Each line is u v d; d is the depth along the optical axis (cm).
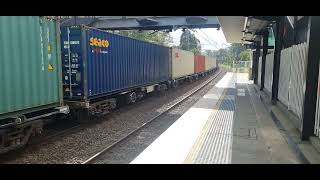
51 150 898
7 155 852
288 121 1178
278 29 1591
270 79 2038
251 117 1372
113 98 1520
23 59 828
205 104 1795
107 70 1381
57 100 995
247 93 2433
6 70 770
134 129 1153
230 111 1537
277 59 1602
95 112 1312
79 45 1184
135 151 866
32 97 870
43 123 1007
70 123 1273
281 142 944
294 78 1176
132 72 1678
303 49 1041
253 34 2536
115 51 1459
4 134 816
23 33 827
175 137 1017
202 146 908
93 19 3109
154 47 2077
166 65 2414
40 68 902
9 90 783
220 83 3641
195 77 4038
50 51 948
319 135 852
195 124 1227
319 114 855
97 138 1027
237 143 937
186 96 2125
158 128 1157
